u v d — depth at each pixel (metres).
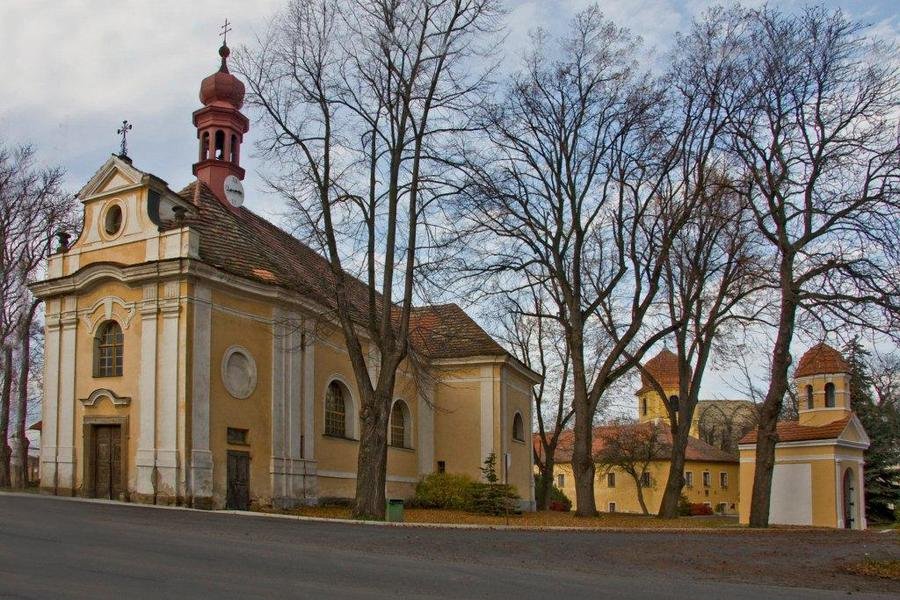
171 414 24.19
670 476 33.53
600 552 16.62
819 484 38.94
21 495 24.61
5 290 36.69
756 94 28.47
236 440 25.84
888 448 48.53
